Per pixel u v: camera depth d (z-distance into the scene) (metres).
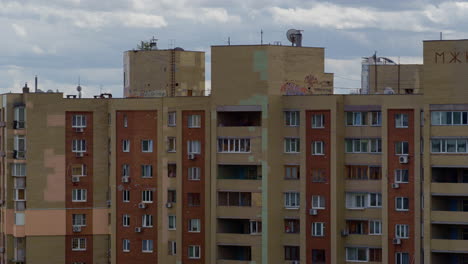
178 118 184.12
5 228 193.12
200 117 182.88
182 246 184.12
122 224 188.88
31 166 190.50
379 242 176.00
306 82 188.25
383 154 174.50
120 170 188.62
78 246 191.62
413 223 173.25
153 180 186.75
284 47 180.00
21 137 191.12
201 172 182.88
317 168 176.75
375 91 193.00
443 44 168.38
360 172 176.88
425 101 169.25
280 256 179.00
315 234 177.25
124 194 188.62
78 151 191.12
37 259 191.12
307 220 177.38
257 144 178.12
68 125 190.88
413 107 172.62
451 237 172.12
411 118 172.88
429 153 169.25
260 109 177.25
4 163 192.75
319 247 177.00
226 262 180.25
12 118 191.25
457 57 167.88
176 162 184.62
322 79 190.50
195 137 183.12
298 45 192.50
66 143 190.88
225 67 178.62
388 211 174.62
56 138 190.62
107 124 191.25
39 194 190.88
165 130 185.62
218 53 178.88
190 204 183.75
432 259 169.50
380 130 175.38
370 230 176.75
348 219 177.38
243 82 178.00
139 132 187.25
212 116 179.88
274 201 178.38
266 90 176.88
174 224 185.75
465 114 167.88
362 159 176.62
